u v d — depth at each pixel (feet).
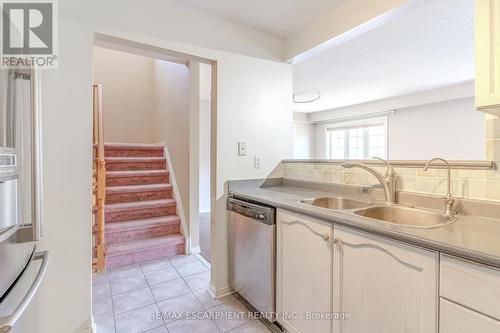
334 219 4.14
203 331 5.48
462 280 2.78
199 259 9.46
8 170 3.14
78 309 5.15
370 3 5.61
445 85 14.43
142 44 5.80
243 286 6.38
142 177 11.96
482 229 3.45
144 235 9.98
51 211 4.93
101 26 5.32
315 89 15.25
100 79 15.42
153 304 6.47
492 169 4.11
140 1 5.73
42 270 3.54
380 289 3.59
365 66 11.27
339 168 6.46
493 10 3.32
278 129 7.88
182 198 10.77
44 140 4.86
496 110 3.61
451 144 15.11
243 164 7.26
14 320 2.56
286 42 7.86
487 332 2.60
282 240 5.27
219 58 6.79
